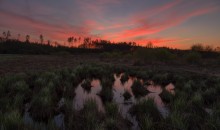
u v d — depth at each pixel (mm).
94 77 14258
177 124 4551
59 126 5004
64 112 5973
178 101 6246
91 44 110000
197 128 4676
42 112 5637
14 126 4215
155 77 13188
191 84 10109
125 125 5016
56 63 25328
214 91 8023
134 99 8125
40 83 9047
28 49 70438
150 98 6598
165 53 25844
